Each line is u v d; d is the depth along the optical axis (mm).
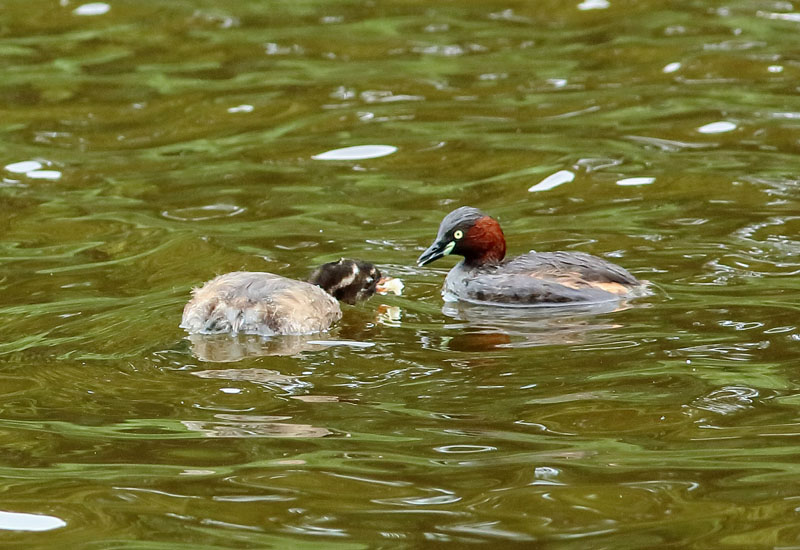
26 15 26766
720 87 21953
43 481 9875
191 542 8914
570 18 26109
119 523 9195
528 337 12844
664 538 8812
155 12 26953
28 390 11609
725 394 11172
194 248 16078
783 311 13180
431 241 16250
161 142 20578
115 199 18156
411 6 27219
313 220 17078
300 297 13266
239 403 11227
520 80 22812
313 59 24172
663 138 19859
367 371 11938
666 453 10094
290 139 20500
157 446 10422
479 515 9195
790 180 17812
